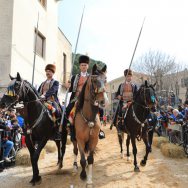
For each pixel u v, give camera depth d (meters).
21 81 6.05
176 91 30.44
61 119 6.69
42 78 15.57
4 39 11.59
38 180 6.19
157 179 6.64
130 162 8.52
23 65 12.81
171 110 12.98
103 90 5.08
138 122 7.36
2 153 7.52
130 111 7.61
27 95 6.13
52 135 6.76
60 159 7.59
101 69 5.39
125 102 8.27
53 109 6.65
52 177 6.76
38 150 6.22
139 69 32.06
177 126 10.56
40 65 15.26
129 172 7.26
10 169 7.59
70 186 5.97
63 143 7.48
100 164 8.23
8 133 7.99
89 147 5.73
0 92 11.21
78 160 8.71
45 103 6.60
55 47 18.36
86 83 5.69
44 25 16.05
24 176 6.90
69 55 23.45
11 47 11.55
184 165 8.19
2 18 11.65
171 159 9.03
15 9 11.91
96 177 6.80
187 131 9.50
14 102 5.87
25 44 13.10
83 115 5.59
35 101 6.23
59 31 20.19
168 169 7.63
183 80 31.30
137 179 6.63
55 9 18.31
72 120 5.97
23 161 7.98
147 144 7.85
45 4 16.27
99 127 5.70
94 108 5.47
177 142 10.83
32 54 14.04
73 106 6.54
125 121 7.79
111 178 6.71
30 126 6.18
